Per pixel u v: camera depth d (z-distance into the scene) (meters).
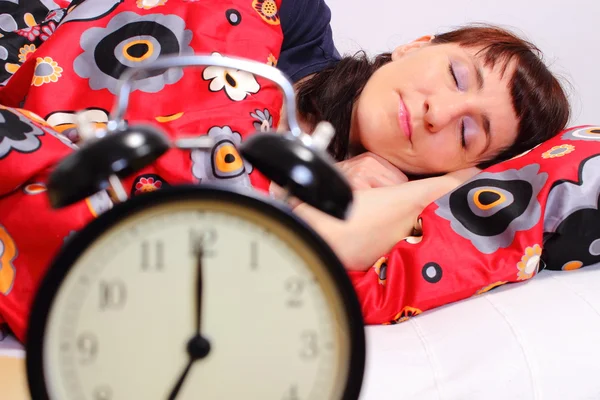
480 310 0.80
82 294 0.35
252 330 0.37
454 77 1.06
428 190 1.00
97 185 0.37
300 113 1.17
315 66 1.22
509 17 1.56
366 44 1.59
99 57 0.87
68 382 0.35
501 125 1.08
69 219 0.66
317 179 0.39
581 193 0.88
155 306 0.36
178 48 0.89
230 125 0.80
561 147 0.98
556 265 0.93
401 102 1.07
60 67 0.86
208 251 0.37
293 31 1.23
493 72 1.07
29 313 0.34
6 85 0.93
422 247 0.85
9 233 0.68
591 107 1.61
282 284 0.37
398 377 0.66
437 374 0.67
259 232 0.37
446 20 1.57
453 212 0.92
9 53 1.10
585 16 1.55
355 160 1.11
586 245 0.90
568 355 0.71
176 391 0.36
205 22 0.92
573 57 1.58
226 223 0.37
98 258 0.36
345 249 0.91
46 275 0.34
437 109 1.03
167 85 0.86
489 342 0.72
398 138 1.07
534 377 0.69
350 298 0.36
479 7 1.56
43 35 1.13
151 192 0.35
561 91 1.17
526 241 0.86
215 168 0.75
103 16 0.91
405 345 0.72
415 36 1.58
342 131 1.14
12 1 1.20
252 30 0.97
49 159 0.68
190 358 0.36
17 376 0.59
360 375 0.36
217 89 0.85
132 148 0.38
